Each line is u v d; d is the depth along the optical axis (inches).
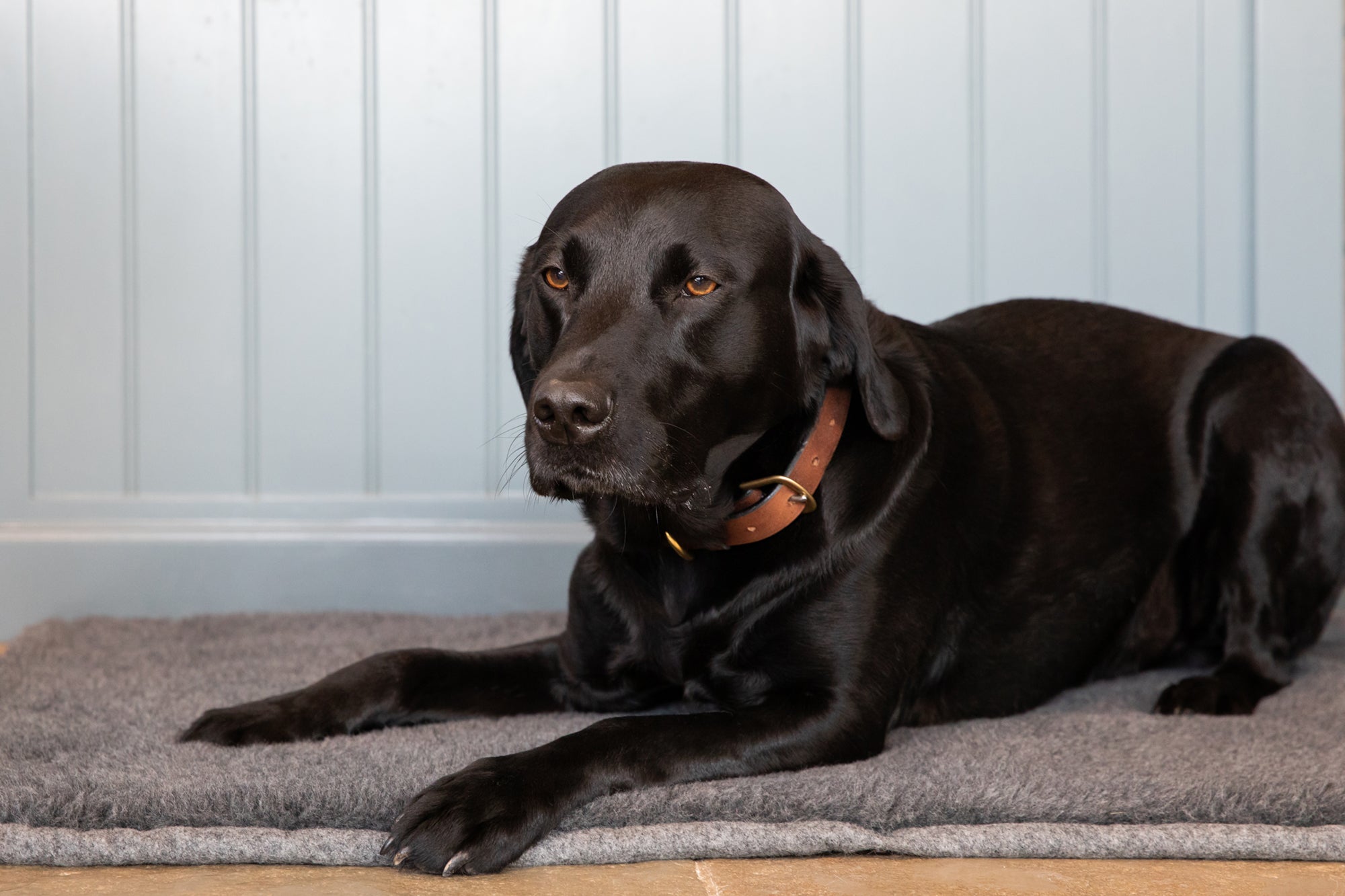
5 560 128.1
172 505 131.2
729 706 76.0
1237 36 133.7
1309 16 132.9
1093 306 102.2
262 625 119.5
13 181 128.6
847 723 70.9
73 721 78.7
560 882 54.4
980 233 134.9
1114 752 72.0
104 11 128.7
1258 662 94.7
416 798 57.1
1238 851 58.9
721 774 65.9
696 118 133.5
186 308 130.8
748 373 69.0
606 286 67.1
